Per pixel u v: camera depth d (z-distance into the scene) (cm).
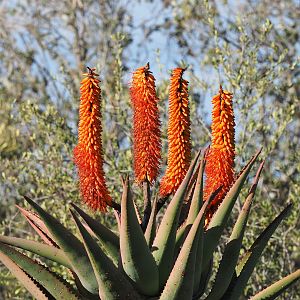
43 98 1769
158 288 510
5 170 1262
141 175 536
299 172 1255
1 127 1285
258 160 1162
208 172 536
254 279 1128
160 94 1162
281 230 1142
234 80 1162
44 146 1216
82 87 517
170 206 505
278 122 1196
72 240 496
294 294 1159
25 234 1297
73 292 507
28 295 1150
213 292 526
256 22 1567
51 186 1122
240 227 525
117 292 493
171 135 533
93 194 521
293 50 1631
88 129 516
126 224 492
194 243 482
